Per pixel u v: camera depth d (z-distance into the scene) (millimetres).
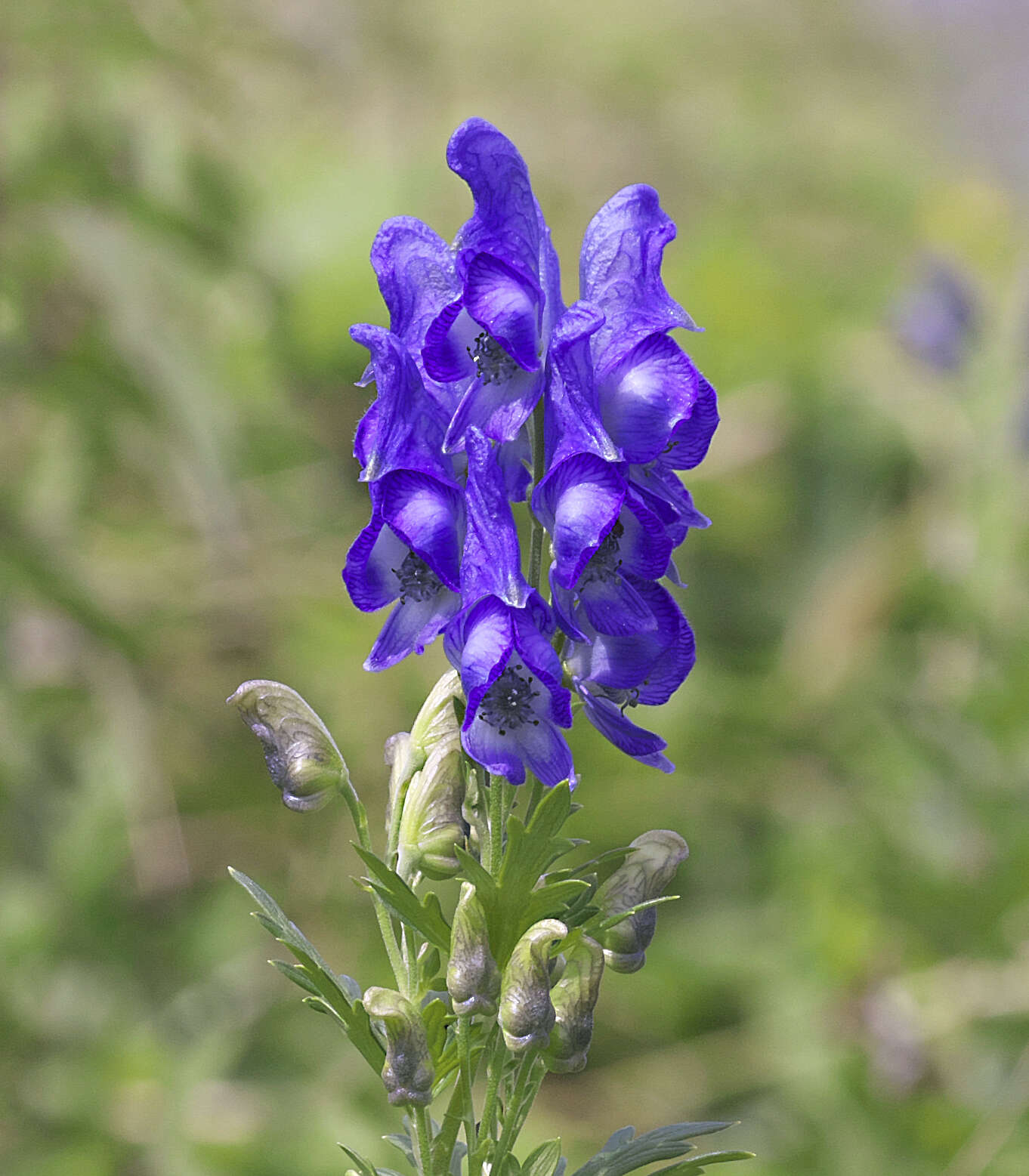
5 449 9133
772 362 14383
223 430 8797
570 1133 9750
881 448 13227
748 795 11383
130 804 9250
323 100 12383
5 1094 8484
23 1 8930
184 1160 8336
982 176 21312
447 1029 3773
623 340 3635
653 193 3756
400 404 3588
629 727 3680
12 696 8930
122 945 9266
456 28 15703
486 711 3426
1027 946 9805
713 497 13383
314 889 10219
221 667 10617
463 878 3727
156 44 9320
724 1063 10117
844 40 21188
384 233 3750
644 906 3609
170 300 9234
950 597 11953
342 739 10547
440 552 3553
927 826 10727
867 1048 9664
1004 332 12016
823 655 12148
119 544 10078
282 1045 9312
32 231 8633
